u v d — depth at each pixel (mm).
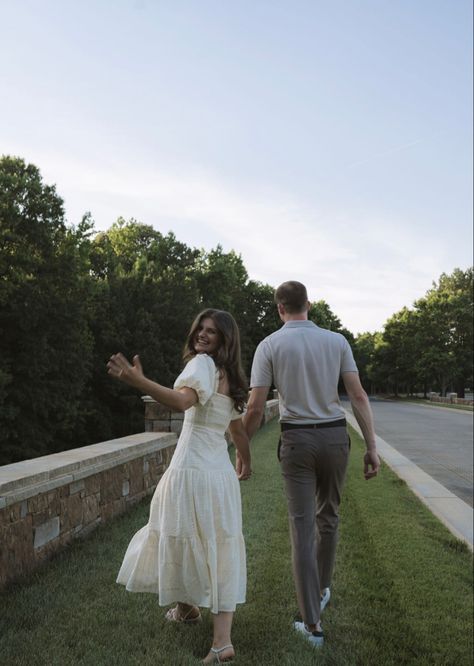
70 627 2936
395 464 10695
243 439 3113
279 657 2705
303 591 2986
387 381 88375
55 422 26234
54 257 25469
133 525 5020
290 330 3256
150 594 3414
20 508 3643
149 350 31188
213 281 47906
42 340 23500
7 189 24250
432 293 71500
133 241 47281
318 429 3141
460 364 68000
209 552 2637
